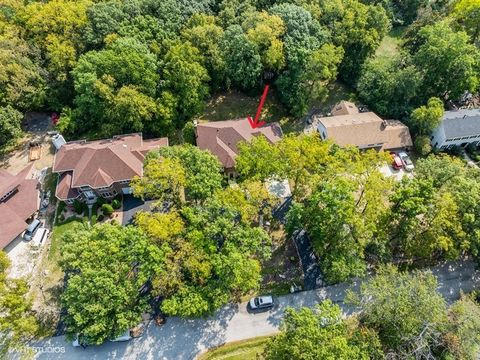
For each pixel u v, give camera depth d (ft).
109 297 133.69
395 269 147.02
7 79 200.23
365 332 132.36
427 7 298.76
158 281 139.03
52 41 212.02
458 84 230.48
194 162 172.96
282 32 216.33
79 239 147.64
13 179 182.70
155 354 144.87
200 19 222.07
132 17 226.58
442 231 156.76
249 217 160.35
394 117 233.14
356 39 235.40
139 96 197.57
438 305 134.31
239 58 212.23
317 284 166.30
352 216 147.84
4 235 166.81
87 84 196.34
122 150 188.96
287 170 170.09
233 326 153.07
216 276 150.30
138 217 153.48
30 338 146.30
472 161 221.05
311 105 245.45
